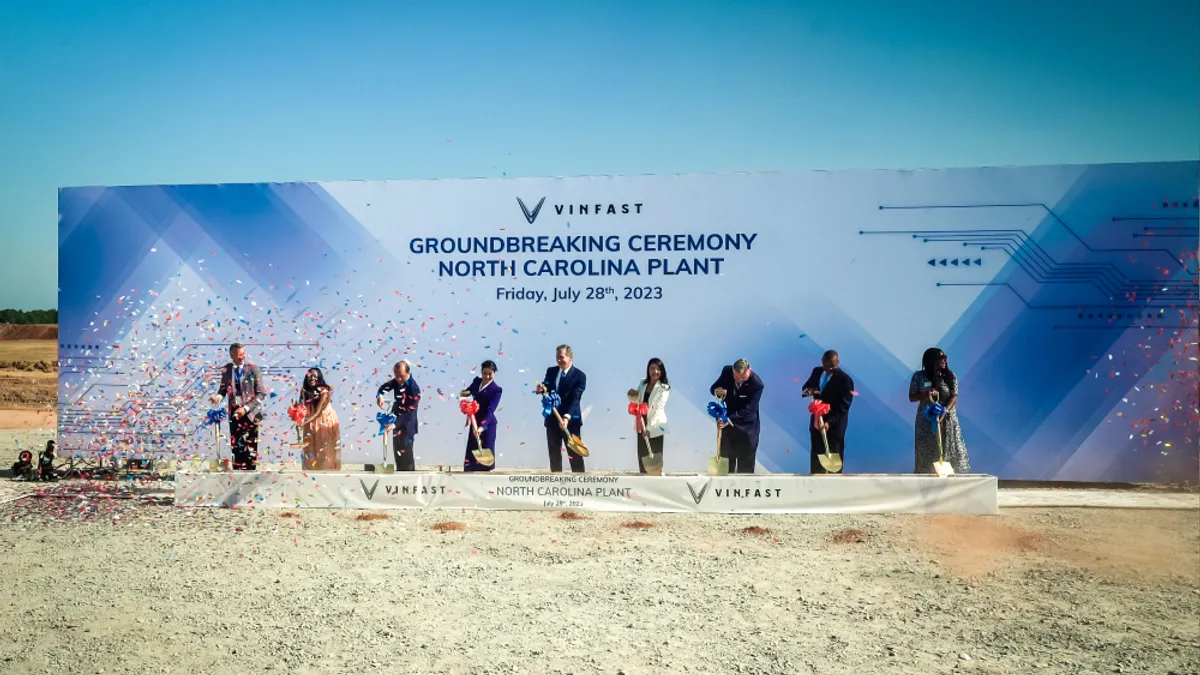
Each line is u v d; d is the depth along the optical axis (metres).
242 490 10.42
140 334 12.88
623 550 8.40
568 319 12.32
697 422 12.09
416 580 7.35
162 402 12.81
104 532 9.12
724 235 12.09
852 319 11.90
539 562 7.96
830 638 5.95
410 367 12.49
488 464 11.34
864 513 10.00
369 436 12.53
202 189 12.83
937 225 11.79
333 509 10.34
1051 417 11.65
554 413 11.73
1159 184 11.48
